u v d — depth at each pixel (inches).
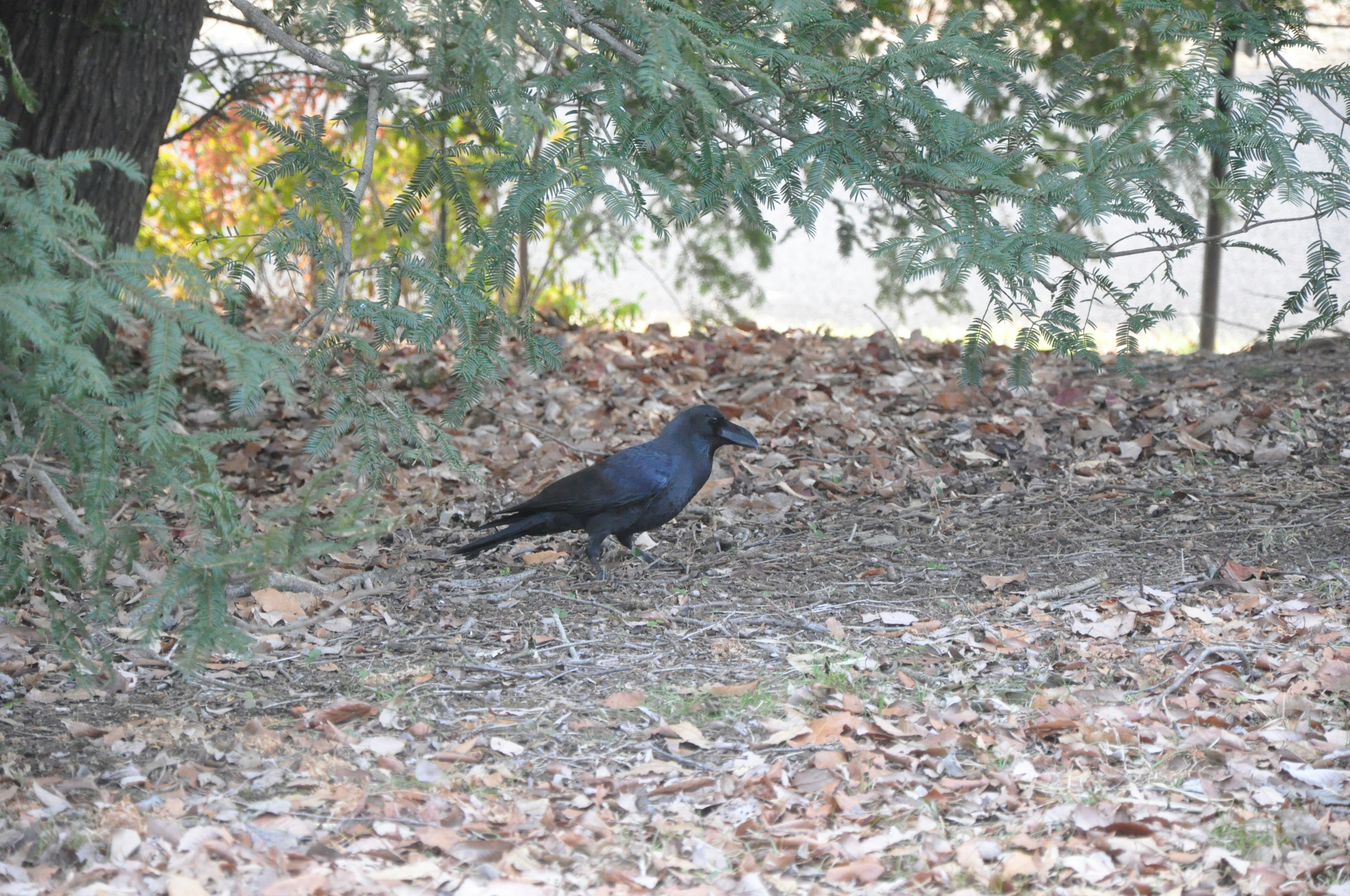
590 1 379.2
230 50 666.8
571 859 267.0
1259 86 376.5
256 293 800.9
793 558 473.1
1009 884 253.6
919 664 368.5
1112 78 570.3
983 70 411.2
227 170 838.5
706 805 289.3
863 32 555.2
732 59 354.9
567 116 387.2
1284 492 507.5
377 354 405.7
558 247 924.6
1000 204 399.2
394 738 324.5
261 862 263.0
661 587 445.4
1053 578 436.8
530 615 418.9
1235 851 264.2
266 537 258.5
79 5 532.7
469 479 432.1
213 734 327.9
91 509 266.1
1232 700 336.5
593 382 707.4
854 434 608.4
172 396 255.9
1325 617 383.6
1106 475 548.1
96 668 318.7
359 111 435.2
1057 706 331.9
